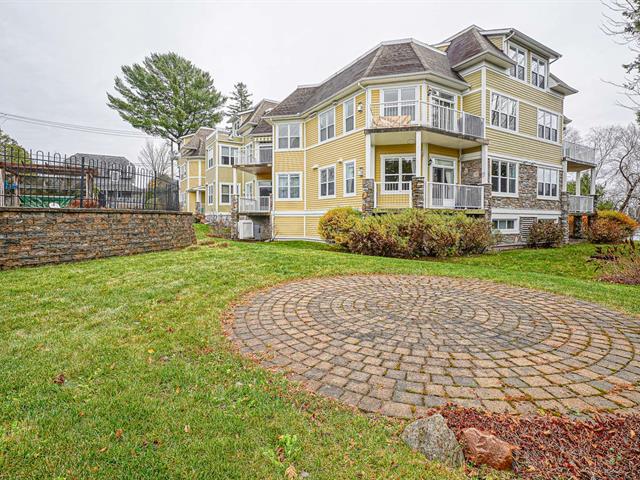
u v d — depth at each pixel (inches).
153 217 369.1
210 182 1147.9
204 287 214.4
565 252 520.4
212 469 68.4
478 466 71.2
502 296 214.2
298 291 222.1
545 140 717.3
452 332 148.9
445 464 71.8
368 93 563.2
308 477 67.3
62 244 275.0
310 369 113.4
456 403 94.3
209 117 1459.2
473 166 605.0
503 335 146.4
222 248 414.3
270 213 765.3
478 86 593.3
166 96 1355.8
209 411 86.7
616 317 173.6
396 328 153.5
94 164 358.3
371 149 568.7
